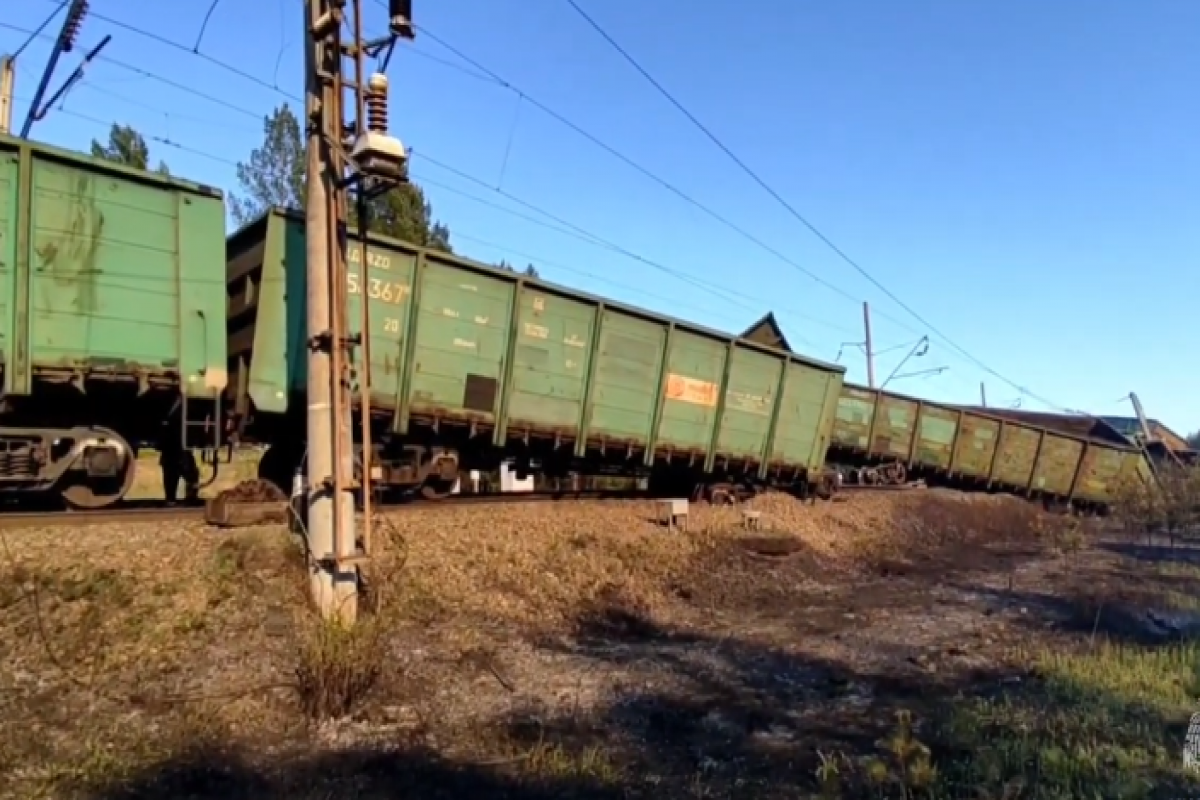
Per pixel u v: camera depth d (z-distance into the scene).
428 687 7.05
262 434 11.56
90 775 5.10
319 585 7.65
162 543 8.12
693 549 13.19
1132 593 13.73
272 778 5.30
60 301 8.63
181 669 6.62
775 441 18.66
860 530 18.47
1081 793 5.41
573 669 7.95
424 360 12.22
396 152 7.55
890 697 7.67
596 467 16.11
